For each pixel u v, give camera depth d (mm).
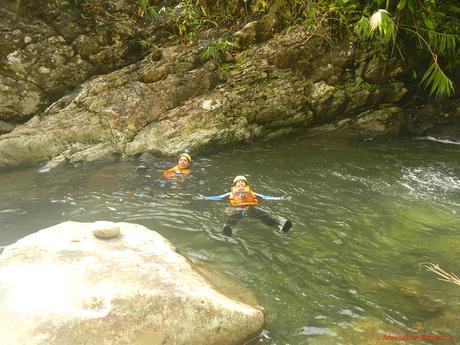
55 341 2389
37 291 2727
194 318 2711
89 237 3494
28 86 7871
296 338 2996
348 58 8281
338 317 3242
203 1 8453
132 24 8500
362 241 4539
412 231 4746
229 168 6957
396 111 8812
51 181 6453
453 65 8797
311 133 8633
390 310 3312
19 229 4887
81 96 7797
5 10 7648
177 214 5270
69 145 7422
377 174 6602
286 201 5645
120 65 8461
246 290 3541
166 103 7922
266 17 8164
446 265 3998
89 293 2705
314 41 8133
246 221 5055
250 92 8086
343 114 8727
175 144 7637
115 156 7500
